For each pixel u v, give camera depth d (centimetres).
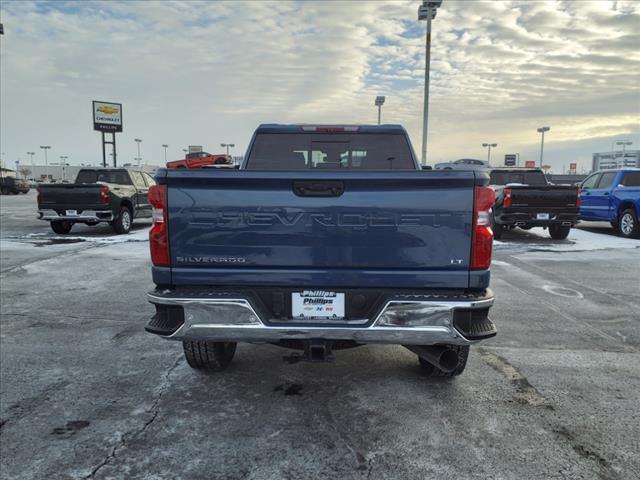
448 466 262
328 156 449
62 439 288
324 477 253
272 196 285
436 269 287
